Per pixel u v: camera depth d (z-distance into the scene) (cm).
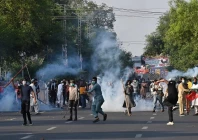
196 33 6256
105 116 3147
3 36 5512
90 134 2384
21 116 3666
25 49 6562
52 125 2889
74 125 2881
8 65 6525
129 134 2364
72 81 3244
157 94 4166
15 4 5616
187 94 3753
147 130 2550
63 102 5053
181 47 7400
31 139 2225
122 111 4256
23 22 5731
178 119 3303
